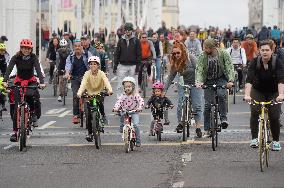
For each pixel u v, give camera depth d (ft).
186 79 106.83
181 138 106.63
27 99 99.96
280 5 517.96
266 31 299.17
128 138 94.84
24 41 98.12
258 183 74.49
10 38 263.29
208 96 100.94
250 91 84.43
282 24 516.73
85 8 425.28
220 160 87.92
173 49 106.42
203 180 76.13
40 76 98.48
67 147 99.50
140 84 175.32
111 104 157.69
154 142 102.99
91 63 102.63
